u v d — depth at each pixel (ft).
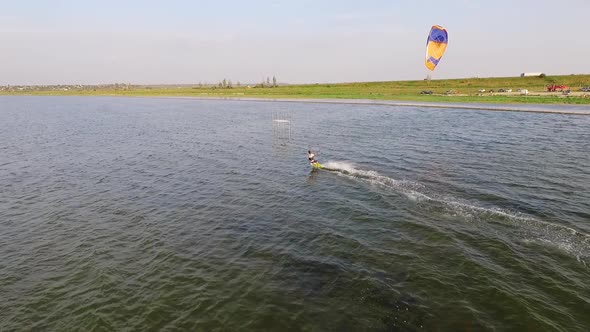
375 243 69.51
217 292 55.52
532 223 75.77
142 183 113.29
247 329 47.50
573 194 92.07
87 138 203.21
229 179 114.62
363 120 249.55
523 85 525.75
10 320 50.96
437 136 178.81
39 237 76.95
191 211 88.79
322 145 164.76
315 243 70.44
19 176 124.88
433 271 59.36
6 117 325.42
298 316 49.60
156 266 63.72
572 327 46.06
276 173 120.26
